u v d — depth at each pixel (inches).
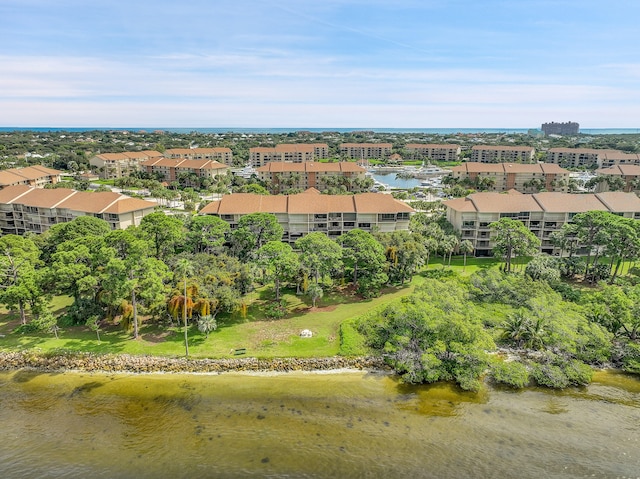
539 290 2591.0
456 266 3553.2
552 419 1754.4
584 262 3307.1
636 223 3078.2
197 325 2438.5
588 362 2193.7
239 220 3415.4
